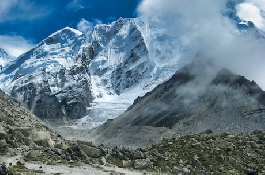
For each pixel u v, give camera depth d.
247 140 70.00
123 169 58.69
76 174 49.88
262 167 58.78
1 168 44.06
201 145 68.62
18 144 61.62
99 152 65.56
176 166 61.03
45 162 55.62
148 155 66.44
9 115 80.56
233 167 59.69
